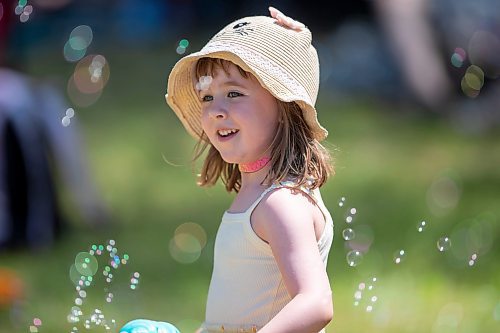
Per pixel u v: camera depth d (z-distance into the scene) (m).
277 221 4.70
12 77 11.73
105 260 10.83
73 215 12.54
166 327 4.75
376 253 10.74
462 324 8.53
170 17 27.86
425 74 20.94
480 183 14.83
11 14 11.70
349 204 13.34
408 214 12.63
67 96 21.84
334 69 22.88
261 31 5.05
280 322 4.42
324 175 5.04
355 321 8.54
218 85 4.99
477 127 19.61
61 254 11.18
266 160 4.97
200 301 9.34
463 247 11.05
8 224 11.36
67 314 8.74
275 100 4.98
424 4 21.41
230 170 5.45
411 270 10.13
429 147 18.00
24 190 11.49
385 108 21.17
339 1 26.66
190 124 5.58
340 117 20.30
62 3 25.73
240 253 4.84
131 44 26.16
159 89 22.75
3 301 9.05
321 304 4.46
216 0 28.11
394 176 15.50
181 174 15.65
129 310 8.96
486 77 20.78
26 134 11.52
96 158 16.89
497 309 8.91
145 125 19.66
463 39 21.19
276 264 4.79
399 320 8.61
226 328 4.88
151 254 11.12
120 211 13.38
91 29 26.47
